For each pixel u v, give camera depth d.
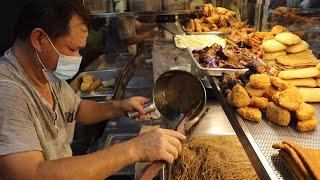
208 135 1.62
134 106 1.48
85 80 2.85
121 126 2.03
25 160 0.90
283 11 2.16
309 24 1.97
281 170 0.81
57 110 1.29
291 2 2.14
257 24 2.58
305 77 1.29
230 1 3.67
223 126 1.71
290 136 0.99
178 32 3.40
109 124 2.07
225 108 1.23
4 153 0.89
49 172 0.89
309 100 1.23
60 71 1.13
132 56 3.49
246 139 0.97
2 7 2.68
